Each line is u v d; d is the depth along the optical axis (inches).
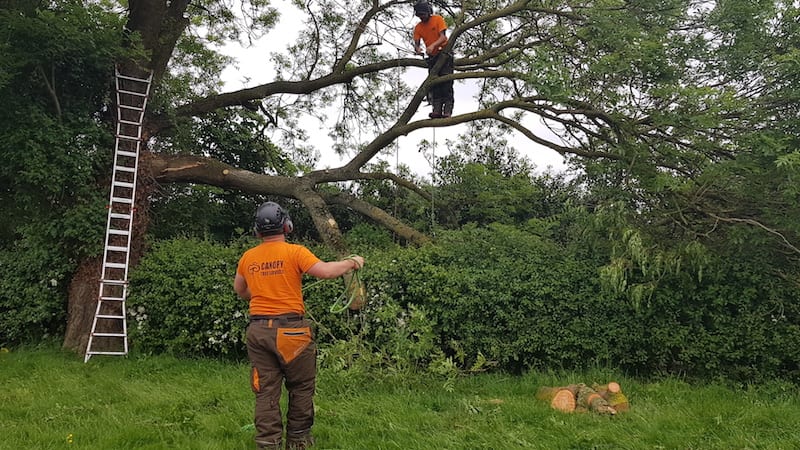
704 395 243.8
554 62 285.3
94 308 340.2
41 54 323.6
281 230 168.7
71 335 338.6
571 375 264.7
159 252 338.0
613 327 275.1
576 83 303.3
